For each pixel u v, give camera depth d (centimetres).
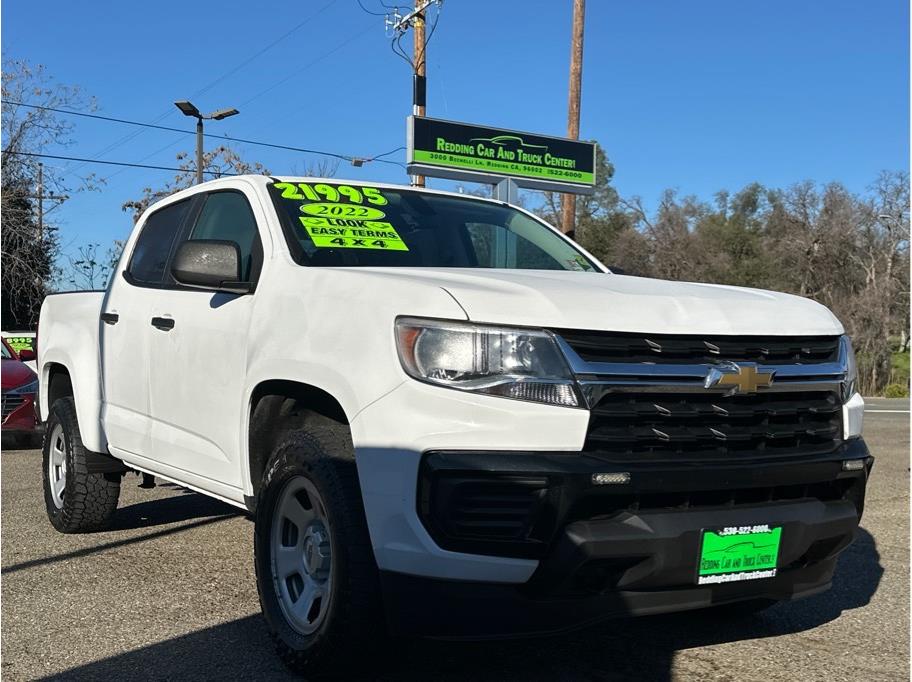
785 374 333
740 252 5678
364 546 314
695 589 313
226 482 412
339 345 334
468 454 291
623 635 398
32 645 378
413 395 302
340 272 360
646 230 5281
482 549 291
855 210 4662
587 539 287
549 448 292
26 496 723
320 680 337
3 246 3003
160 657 365
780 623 419
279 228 415
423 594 297
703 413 313
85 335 563
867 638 397
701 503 311
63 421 571
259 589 364
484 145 2038
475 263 453
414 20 2225
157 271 507
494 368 298
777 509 323
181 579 476
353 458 328
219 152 4006
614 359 305
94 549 540
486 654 370
